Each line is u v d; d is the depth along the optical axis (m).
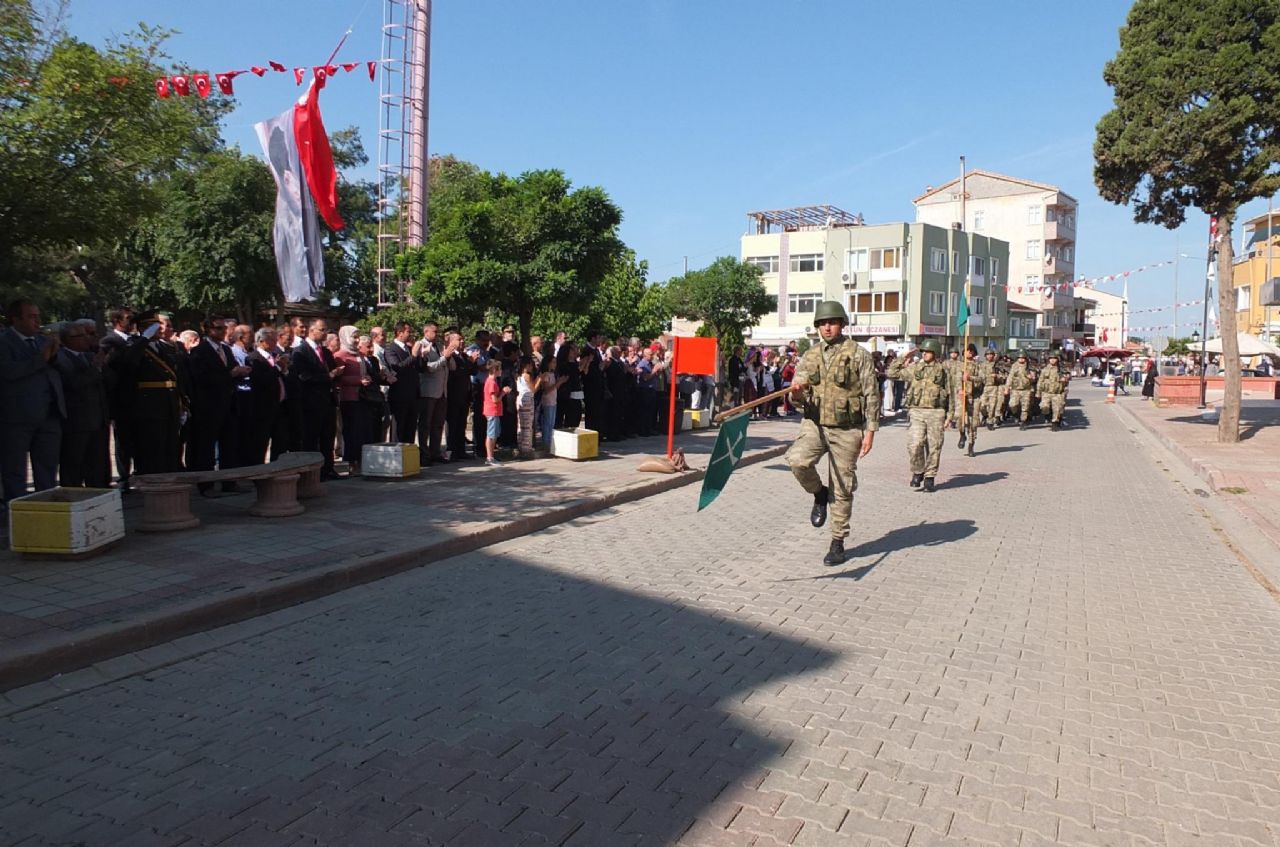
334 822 3.17
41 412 7.21
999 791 3.49
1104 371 59.38
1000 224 68.88
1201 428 20.33
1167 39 16.33
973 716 4.22
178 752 3.72
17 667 4.43
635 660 4.88
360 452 10.72
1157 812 3.36
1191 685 4.70
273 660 4.83
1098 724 4.16
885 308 53.66
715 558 7.41
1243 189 16.00
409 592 6.21
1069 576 7.02
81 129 8.14
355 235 35.62
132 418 8.29
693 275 49.34
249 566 6.27
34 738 3.85
